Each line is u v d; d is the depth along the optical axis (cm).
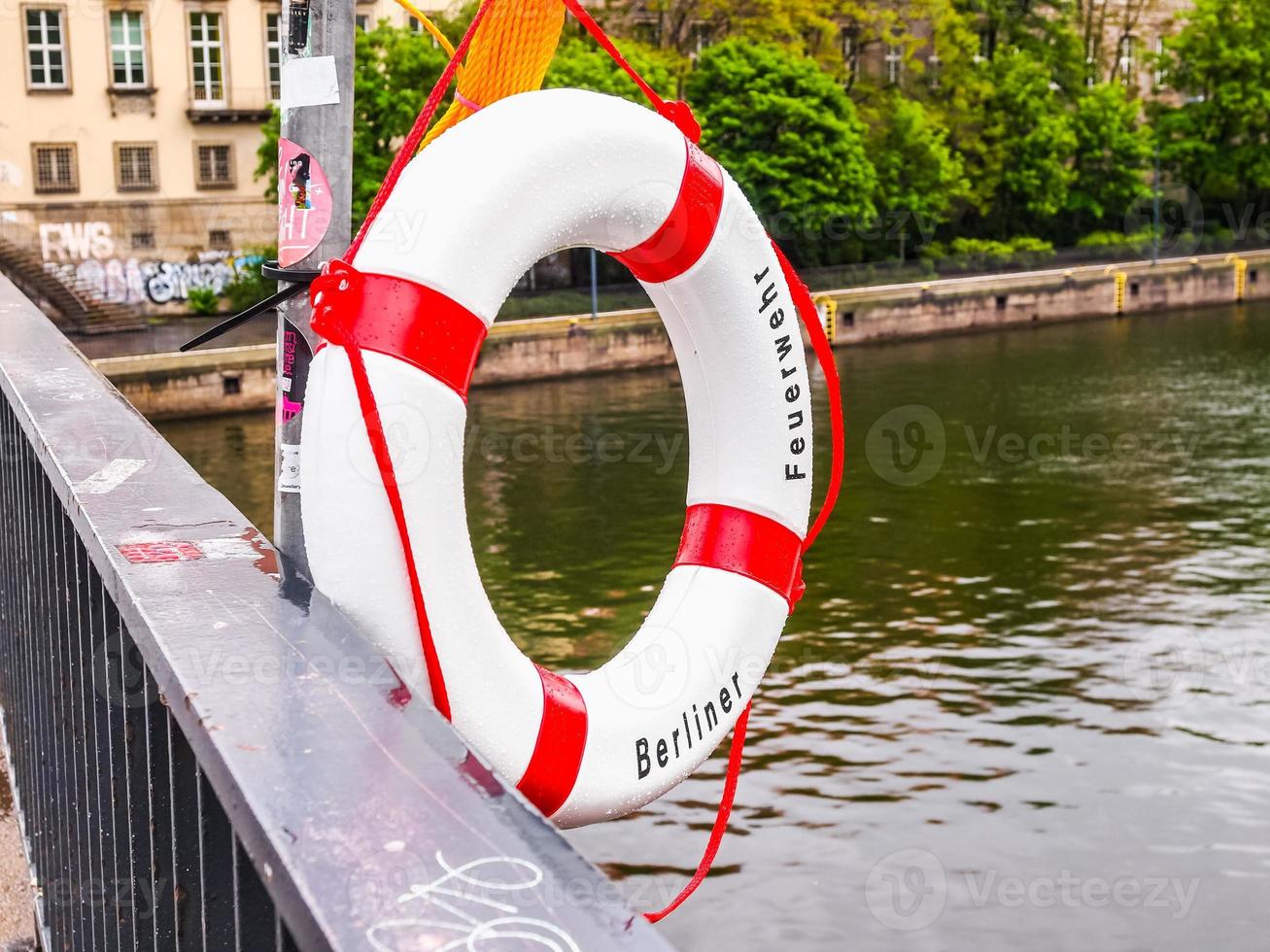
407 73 3869
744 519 254
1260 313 6100
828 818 1691
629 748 225
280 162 238
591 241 231
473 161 209
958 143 5675
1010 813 1738
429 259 200
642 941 90
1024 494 3266
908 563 2739
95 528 197
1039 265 5984
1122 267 6072
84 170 4072
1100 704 2052
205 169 4212
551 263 4775
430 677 198
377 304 197
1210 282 6281
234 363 3812
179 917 164
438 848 103
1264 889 1606
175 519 205
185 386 3762
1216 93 6444
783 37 4912
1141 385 4531
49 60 4019
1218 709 2027
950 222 6106
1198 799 1791
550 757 212
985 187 5778
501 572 2688
